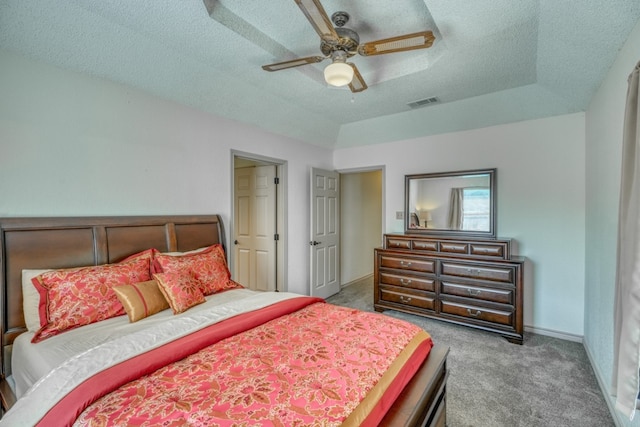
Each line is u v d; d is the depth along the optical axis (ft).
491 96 10.37
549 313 10.41
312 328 5.40
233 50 7.63
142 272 7.10
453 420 6.20
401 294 11.97
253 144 11.63
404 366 4.50
